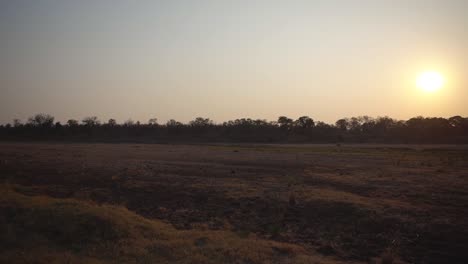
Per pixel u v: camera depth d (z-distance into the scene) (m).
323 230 20.91
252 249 15.91
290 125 167.00
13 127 162.50
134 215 20.36
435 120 171.00
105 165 45.47
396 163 53.03
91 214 17.58
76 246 14.96
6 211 17.70
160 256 14.38
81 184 33.25
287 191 29.55
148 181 34.28
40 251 14.15
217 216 23.67
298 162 53.06
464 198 27.62
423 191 30.12
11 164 44.66
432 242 19.00
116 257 14.05
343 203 24.86
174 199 27.95
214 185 32.19
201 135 156.88
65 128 163.75
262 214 23.88
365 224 21.42
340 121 187.25
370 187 31.84
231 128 166.12
